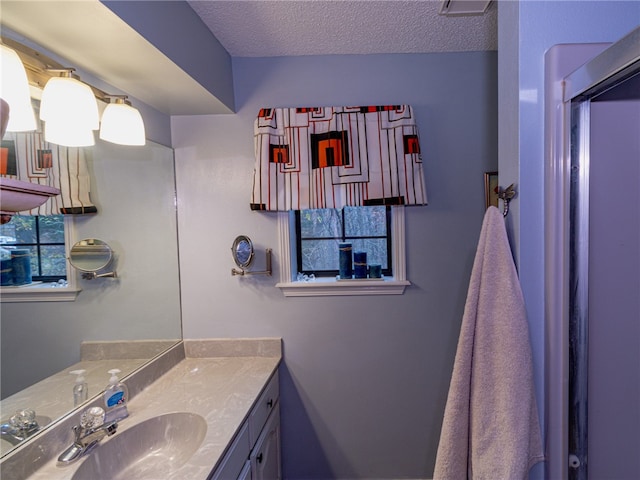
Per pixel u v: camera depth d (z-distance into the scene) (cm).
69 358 108
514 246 77
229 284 170
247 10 126
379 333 168
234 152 166
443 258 166
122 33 91
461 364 79
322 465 173
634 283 71
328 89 163
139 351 140
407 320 168
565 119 69
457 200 164
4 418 86
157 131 156
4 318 88
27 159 93
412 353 168
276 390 164
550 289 73
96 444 101
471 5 126
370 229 179
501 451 70
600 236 71
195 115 165
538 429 74
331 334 169
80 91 94
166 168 162
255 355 170
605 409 72
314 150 156
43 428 96
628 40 53
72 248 110
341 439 172
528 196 74
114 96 116
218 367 158
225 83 153
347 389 171
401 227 165
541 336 75
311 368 171
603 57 59
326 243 180
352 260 173
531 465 73
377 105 162
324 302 169
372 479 173
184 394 133
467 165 163
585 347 71
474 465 74
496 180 162
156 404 125
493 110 162
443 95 163
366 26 140
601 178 70
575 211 70
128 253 136
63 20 84
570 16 72
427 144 164
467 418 78
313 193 156
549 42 73
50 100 90
